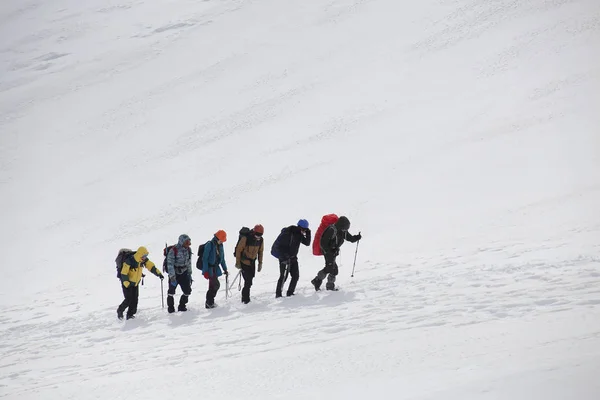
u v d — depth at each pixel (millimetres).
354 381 9469
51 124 161625
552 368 6988
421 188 56344
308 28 194125
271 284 27906
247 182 79938
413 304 17656
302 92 133125
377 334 14047
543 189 43469
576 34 112062
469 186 52000
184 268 24375
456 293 18000
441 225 39531
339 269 28328
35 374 17219
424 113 94938
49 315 32281
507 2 149500
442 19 159500
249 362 13273
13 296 47875
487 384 6883
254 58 176750
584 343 8875
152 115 148375
